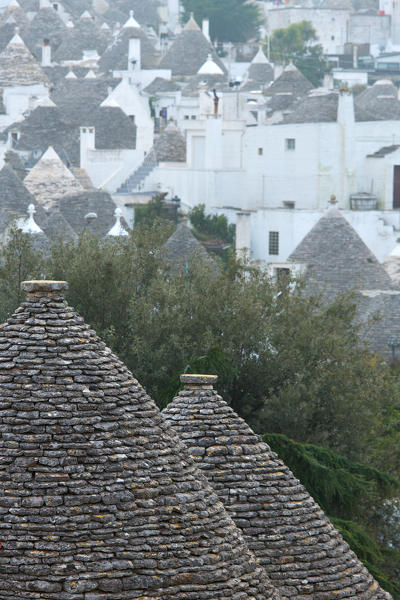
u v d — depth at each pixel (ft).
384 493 354.95
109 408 176.14
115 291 497.87
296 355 470.80
